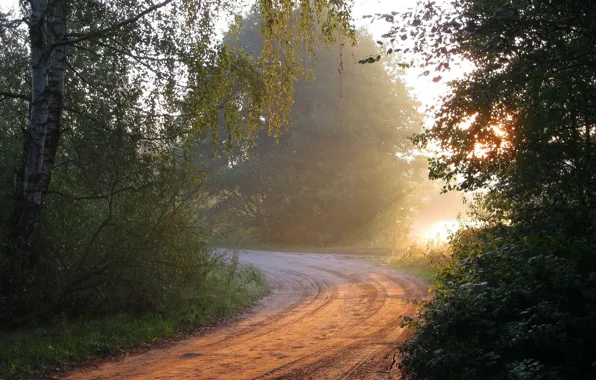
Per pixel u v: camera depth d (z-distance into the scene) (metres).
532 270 7.15
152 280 12.51
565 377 5.71
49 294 11.25
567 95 9.55
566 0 7.50
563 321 6.10
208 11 11.31
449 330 7.04
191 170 12.55
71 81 12.36
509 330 6.52
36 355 8.80
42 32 11.05
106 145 11.19
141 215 11.80
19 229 10.77
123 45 11.36
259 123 12.09
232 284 17.89
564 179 10.32
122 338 10.44
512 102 10.10
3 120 12.66
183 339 11.27
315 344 10.20
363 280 22.03
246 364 8.70
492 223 13.66
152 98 11.56
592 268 6.81
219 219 15.62
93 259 11.91
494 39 8.02
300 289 20.42
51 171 11.61
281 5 10.67
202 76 11.12
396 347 8.80
